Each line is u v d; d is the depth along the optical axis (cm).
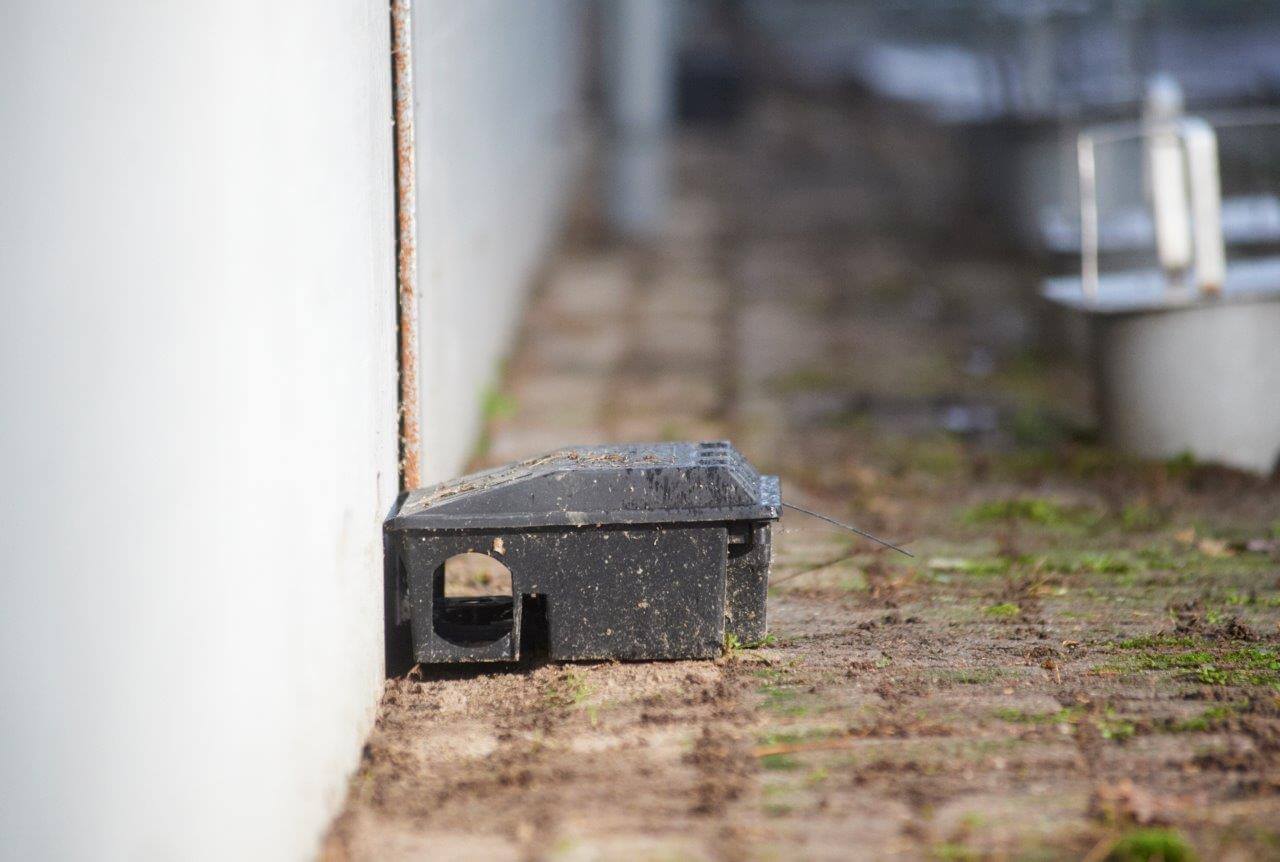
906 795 526
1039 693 629
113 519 453
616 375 1516
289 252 483
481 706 623
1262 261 1249
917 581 818
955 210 2334
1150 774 540
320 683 512
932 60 3841
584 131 2788
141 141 441
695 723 597
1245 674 647
